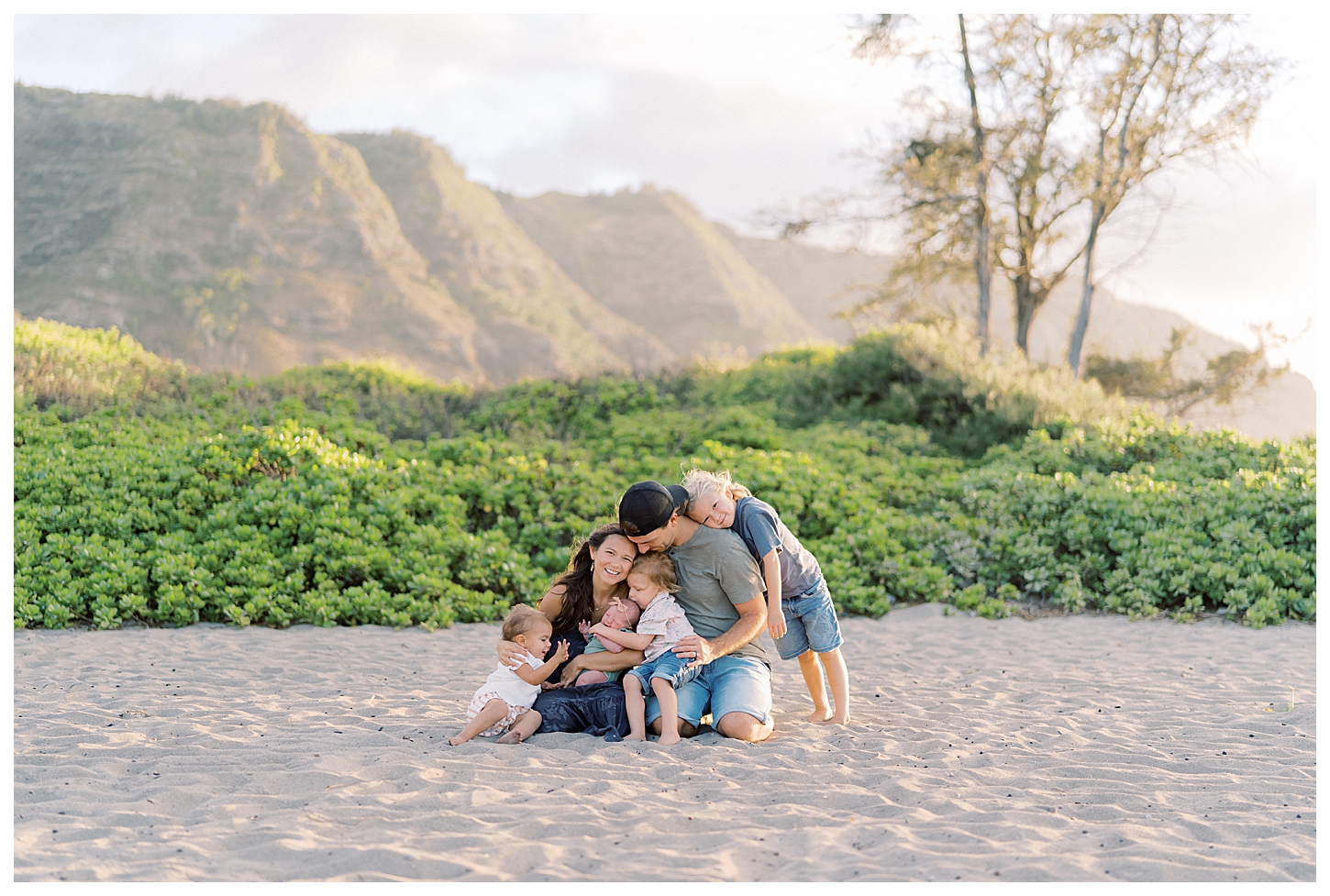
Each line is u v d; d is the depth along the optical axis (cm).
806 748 419
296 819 313
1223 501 917
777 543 454
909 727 476
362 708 489
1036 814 338
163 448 948
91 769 361
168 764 373
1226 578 823
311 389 1641
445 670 600
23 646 620
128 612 707
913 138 2048
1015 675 618
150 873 268
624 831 313
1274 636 746
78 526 786
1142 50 1827
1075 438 1142
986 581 908
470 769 377
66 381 1304
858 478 1112
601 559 446
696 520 452
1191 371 2227
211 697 500
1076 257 2078
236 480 885
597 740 432
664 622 441
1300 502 880
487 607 781
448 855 288
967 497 1010
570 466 1075
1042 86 1920
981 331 1992
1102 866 291
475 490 941
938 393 1418
